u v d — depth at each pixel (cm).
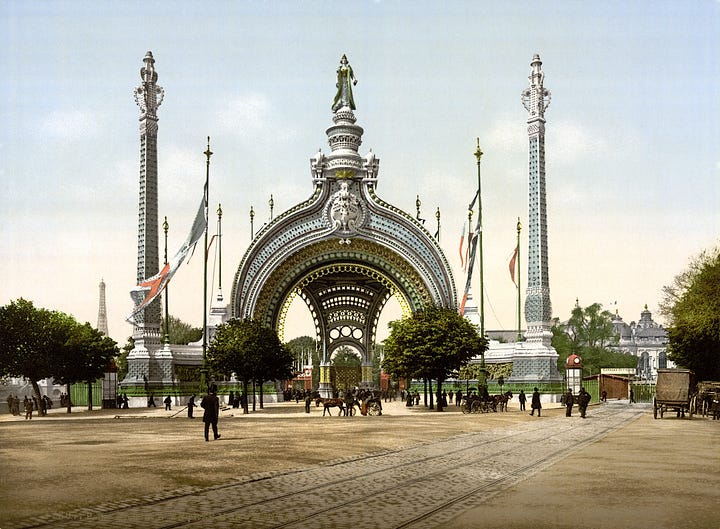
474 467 2227
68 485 1864
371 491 1791
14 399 5844
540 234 7338
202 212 6906
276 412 5728
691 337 5716
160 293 6925
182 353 7106
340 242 7488
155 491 1780
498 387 7250
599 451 2653
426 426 4044
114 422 4591
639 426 3975
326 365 8806
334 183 7588
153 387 6856
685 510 1517
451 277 7356
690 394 4688
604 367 13375
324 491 1792
